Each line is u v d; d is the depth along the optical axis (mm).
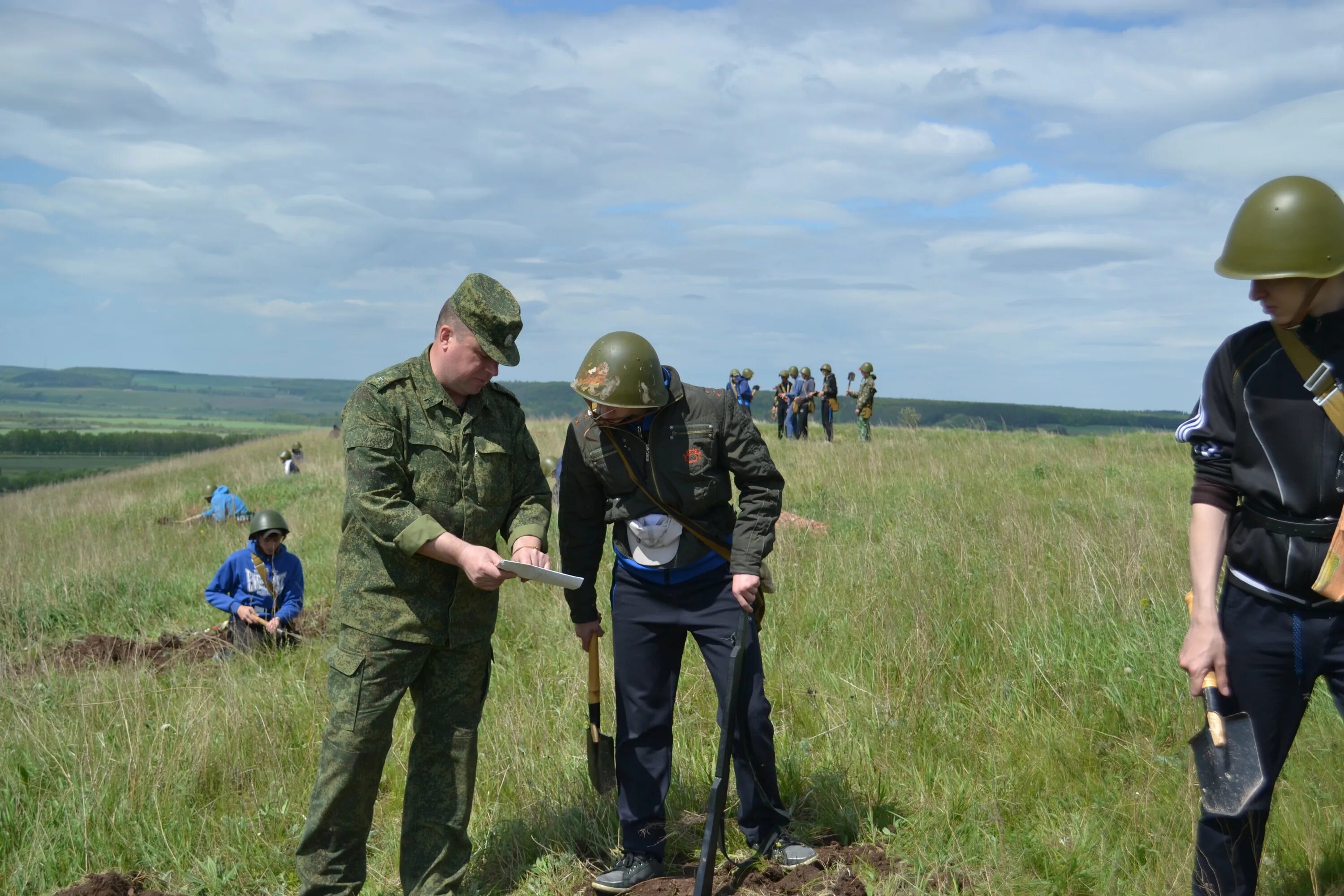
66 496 25531
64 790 4297
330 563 10352
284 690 5523
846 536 8281
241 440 118812
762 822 3484
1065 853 3354
